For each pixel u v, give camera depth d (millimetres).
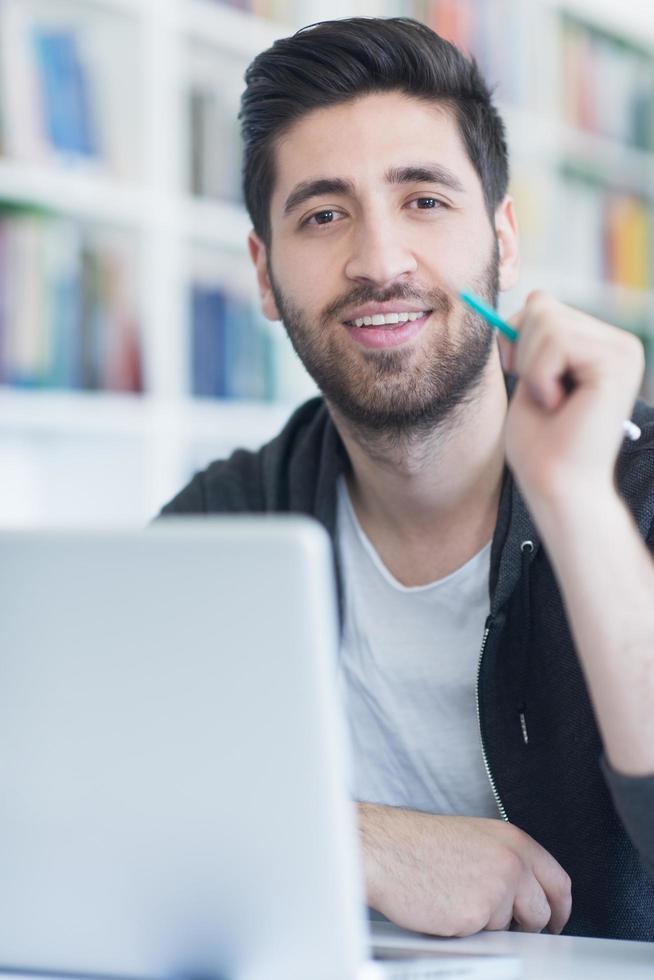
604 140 3762
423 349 1367
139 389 2564
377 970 729
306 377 2992
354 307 1370
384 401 1370
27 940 766
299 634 654
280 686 663
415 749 1376
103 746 703
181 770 690
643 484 1293
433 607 1406
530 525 1309
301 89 1393
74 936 753
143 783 700
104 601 686
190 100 2695
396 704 1395
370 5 2953
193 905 717
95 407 2438
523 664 1295
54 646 700
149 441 2578
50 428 2432
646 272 4020
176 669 680
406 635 1407
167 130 2600
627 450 1334
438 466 1387
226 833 692
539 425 915
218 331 2764
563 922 1125
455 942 981
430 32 1414
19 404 2305
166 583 672
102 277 2504
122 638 686
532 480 911
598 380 888
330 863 677
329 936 691
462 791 1356
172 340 2623
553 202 3555
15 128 2291
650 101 3996
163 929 730
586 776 1256
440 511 1407
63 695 705
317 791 669
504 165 1512
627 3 3826
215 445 2908
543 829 1274
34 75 2336
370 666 1414
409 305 1355
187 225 2650
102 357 2492
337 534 1494
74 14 2498
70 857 732
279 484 1597
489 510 1407
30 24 2332
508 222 1546
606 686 907
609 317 3848
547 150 3506
